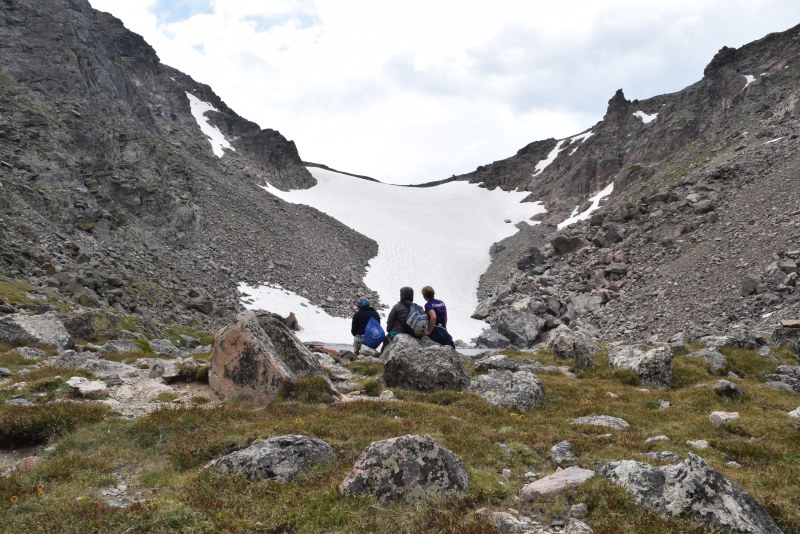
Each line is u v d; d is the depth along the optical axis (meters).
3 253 45.19
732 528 7.74
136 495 9.25
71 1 124.69
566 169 178.75
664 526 7.82
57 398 14.44
